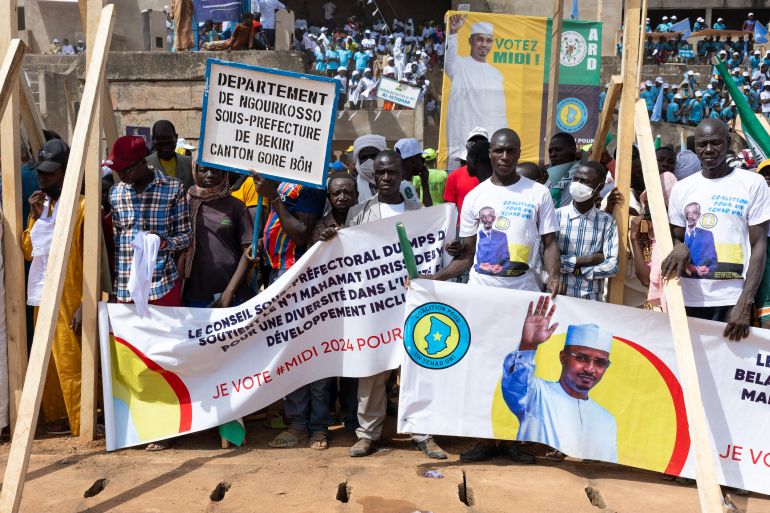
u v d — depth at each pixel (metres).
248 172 5.44
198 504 4.55
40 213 5.72
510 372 5.18
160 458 5.33
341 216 5.73
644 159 5.25
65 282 5.66
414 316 5.19
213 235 5.68
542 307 5.16
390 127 20.22
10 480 4.17
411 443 5.75
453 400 5.20
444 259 5.53
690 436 4.72
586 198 5.34
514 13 26.84
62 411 5.92
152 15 23.16
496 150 5.10
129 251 5.54
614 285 5.61
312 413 5.66
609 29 26.45
